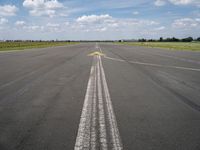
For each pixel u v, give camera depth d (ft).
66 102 20.01
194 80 32.81
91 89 25.76
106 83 29.68
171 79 33.58
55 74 37.73
